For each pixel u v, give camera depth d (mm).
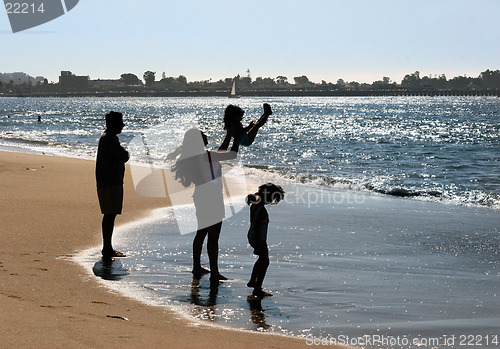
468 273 7199
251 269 7371
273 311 5527
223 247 8688
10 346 3719
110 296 5789
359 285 6559
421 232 10062
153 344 4078
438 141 46594
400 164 28438
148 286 6324
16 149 32906
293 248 8648
